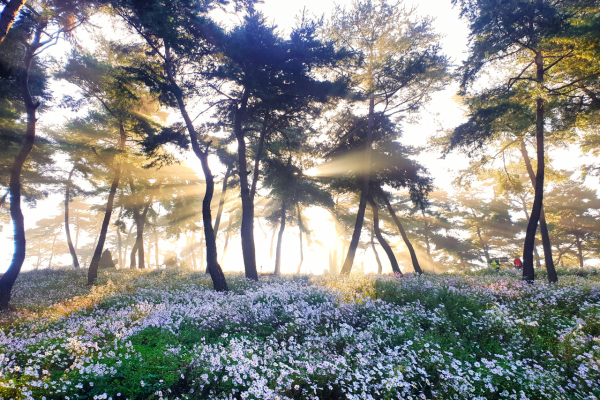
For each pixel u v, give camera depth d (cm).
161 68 1653
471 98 1639
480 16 1452
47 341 677
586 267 2416
